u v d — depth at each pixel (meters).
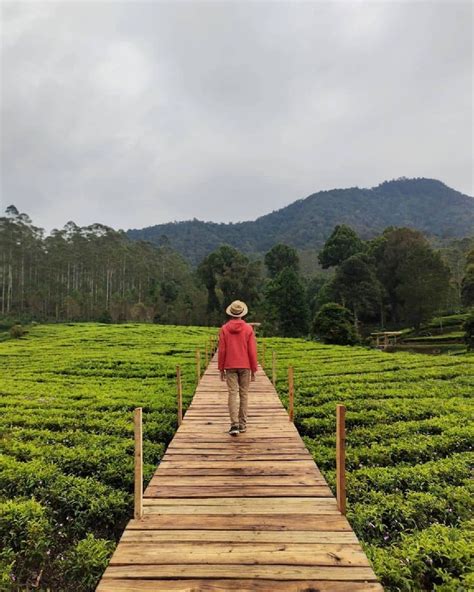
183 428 7.45
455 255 85.12
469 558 4.35
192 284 85.19
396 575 4.25
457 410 10.49
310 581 3.11
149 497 4.57
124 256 83.50
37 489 6.30
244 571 3.22
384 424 9.59
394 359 20.72
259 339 34.69
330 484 6.50
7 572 4.60
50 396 12.66
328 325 33.97
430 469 6.80
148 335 36.66
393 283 62.38
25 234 76.06
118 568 3.26
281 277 58.91
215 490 4.75
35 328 49.84
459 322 56.44
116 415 10.46
